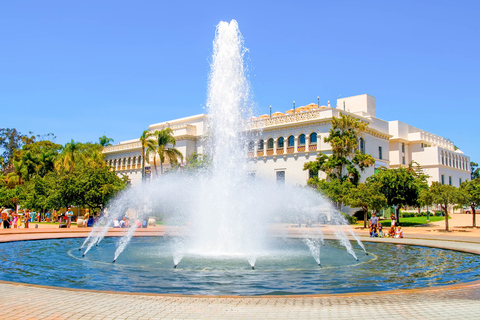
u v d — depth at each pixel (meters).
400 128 73.94
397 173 44.03
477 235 30.19
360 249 20.16
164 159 63.66
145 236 27.94
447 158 77.38
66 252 18.27
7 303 7.75
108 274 12.46
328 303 7.89
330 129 46.44
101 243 22.73
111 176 51.78
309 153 52.16
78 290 9.10
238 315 6.94
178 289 10.36
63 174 54.38
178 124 69.19
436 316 6.88
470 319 6.68
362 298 8.39
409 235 29.84
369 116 58.97
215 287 10.62
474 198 39.91
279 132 55.41
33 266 14.04
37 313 7.00
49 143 88.50
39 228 37.47
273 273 12.76
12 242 23.05
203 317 6.81
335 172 46.66
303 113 53.19
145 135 59.81
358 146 53.28
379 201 38.44
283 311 7.22
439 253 18.69
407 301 8.10
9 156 99.75
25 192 60.25
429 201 35.91
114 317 6.79
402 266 14.43
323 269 13.61
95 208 51.56
